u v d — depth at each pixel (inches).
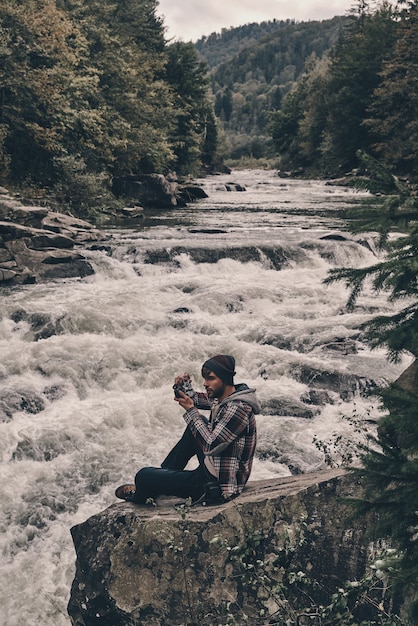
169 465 205.3
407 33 2198.6
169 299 617.9
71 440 366.6
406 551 140.5
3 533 294.2
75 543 193.3
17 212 775.1
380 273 163.0
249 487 204.7
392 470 138.9
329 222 1090.7
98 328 538.3
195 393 197.8
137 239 844.6
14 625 248.8
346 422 400.5
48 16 1325.0
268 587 177.3
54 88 1256.2
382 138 2425.0
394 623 148.5
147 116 1867.6
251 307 612.1
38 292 614.5
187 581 180.4
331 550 182.7
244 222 1092.5
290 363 468.1
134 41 2369.6
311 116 3260.3
